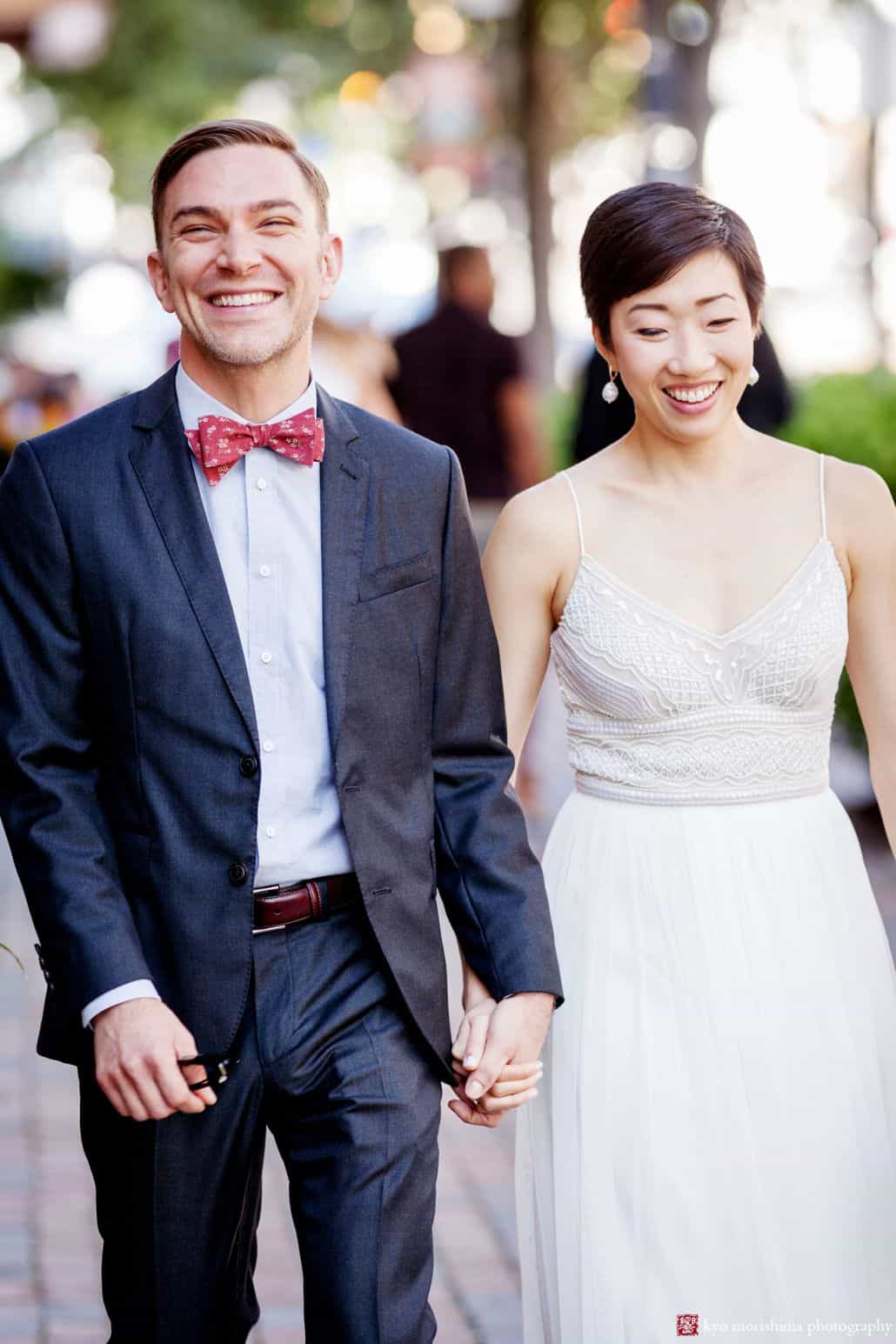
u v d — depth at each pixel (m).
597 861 3.99
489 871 3.67
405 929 3.55
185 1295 3.52
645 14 13.36
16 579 3.50
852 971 3.95
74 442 3.53
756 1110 3.84
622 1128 3.87
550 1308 4.07
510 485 12.20
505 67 20.80
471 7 18.23
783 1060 3.85
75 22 19.77
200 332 3.47
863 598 4.05
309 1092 3.49
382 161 27.73
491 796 3.71
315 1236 3.47
